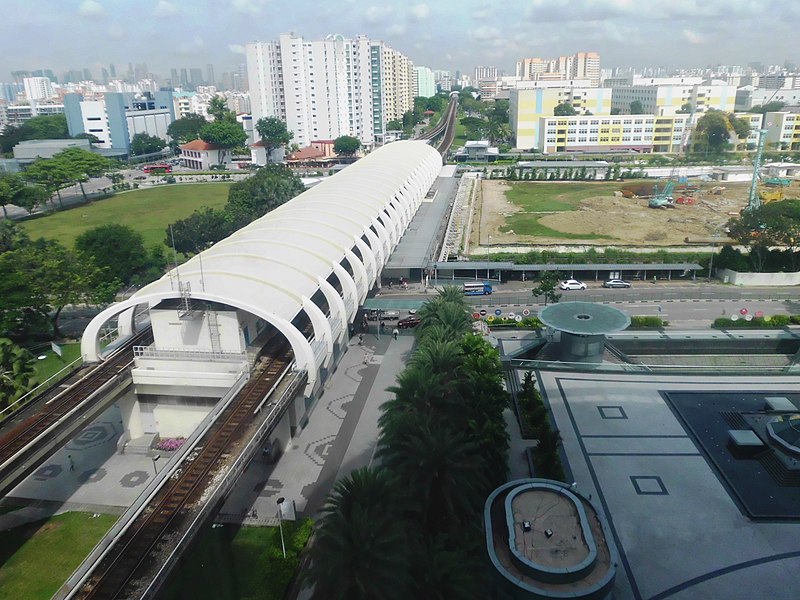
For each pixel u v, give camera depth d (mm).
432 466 37438
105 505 45844
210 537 41406
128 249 89125
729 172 175125
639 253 101875
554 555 32906
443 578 31766
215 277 55688
